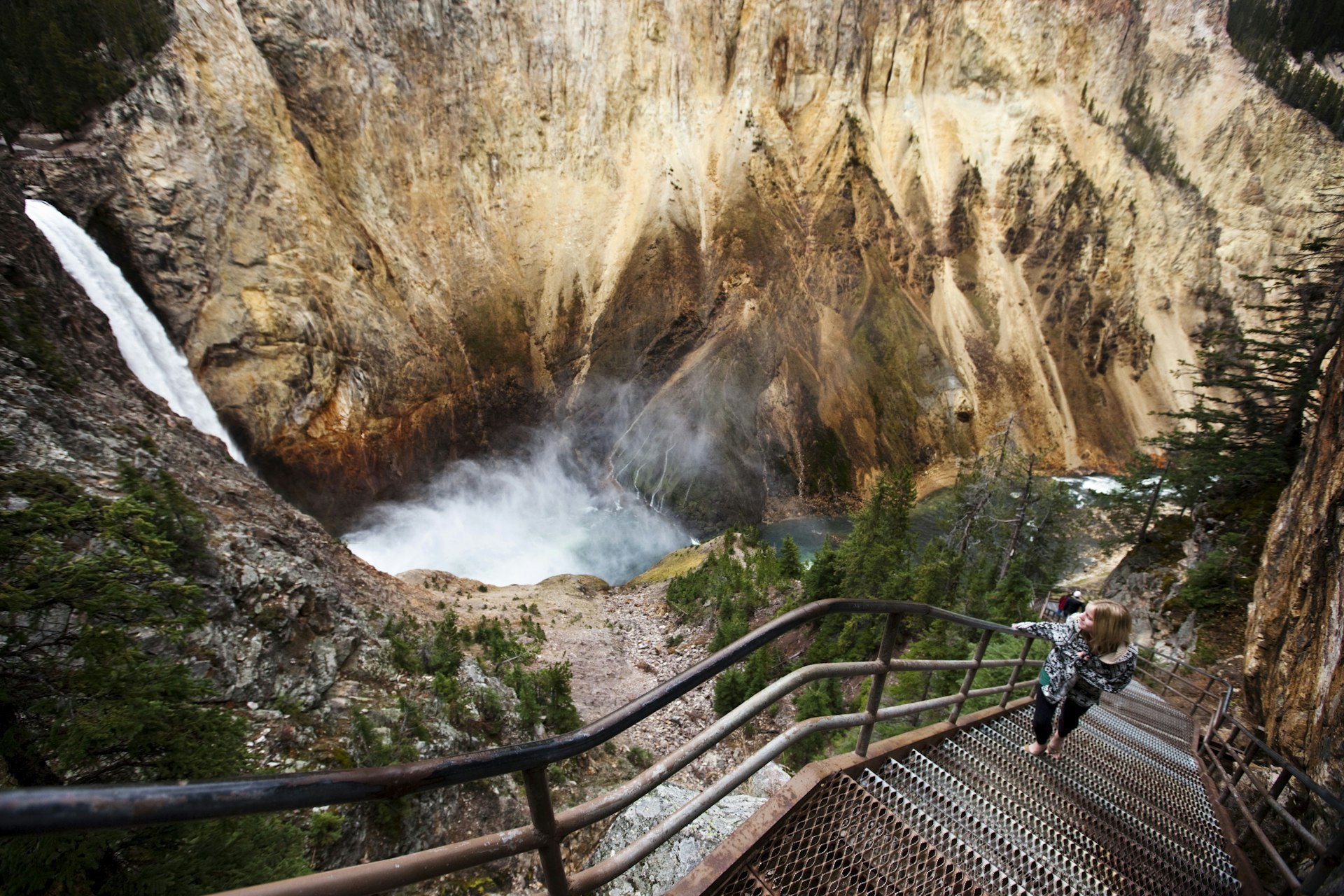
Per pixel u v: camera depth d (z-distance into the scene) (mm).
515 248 61562
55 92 40688
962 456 61281
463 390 55438
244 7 50844
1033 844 3748
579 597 39875
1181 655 17016
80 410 17219
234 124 47375
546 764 1769
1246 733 6383
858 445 58938
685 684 2248
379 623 19453
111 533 7270
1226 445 22000
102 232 41000
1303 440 20172
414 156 57906
